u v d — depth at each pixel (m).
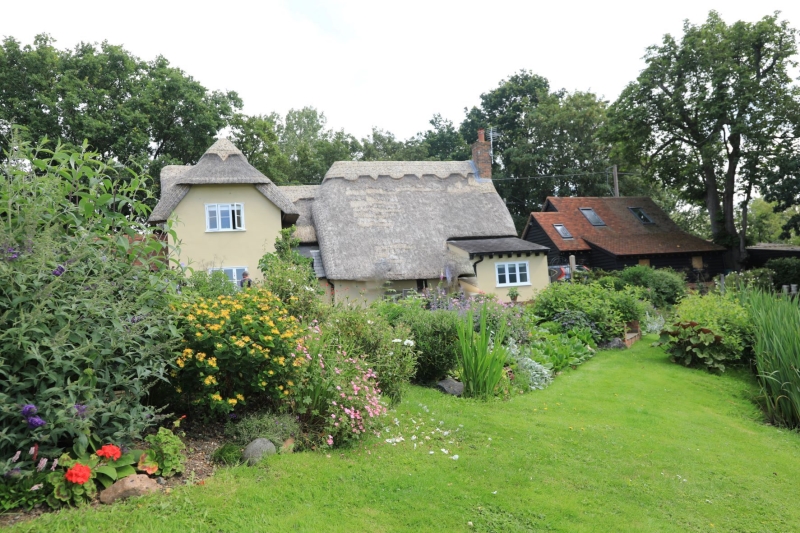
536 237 36.81
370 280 25.81
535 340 12.78
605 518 5.41
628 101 35.78
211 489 4.99
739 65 32.72
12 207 5.11
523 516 5.30
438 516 5.12
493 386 9.27
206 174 24.66
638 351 14.03
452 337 10.18
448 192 31.61
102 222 5.72
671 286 23.84
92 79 34.38
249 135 40.19
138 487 4.76
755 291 13.91
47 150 5.65
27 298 4.58
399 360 8.75
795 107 31.69
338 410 6.47
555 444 7.20
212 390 5.91
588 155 47.75
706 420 8.88
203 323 5.90
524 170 49.88
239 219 25.02
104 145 32.78
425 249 27.91
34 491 4.42
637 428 8.15
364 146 53.84
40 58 32.81
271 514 4.77
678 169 36.66
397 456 6.37
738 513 5.80
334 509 5.02
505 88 55.16
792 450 7.87
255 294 6.93
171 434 5.43
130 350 5.29
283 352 6.25
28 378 4.48
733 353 12.42
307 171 47.97
